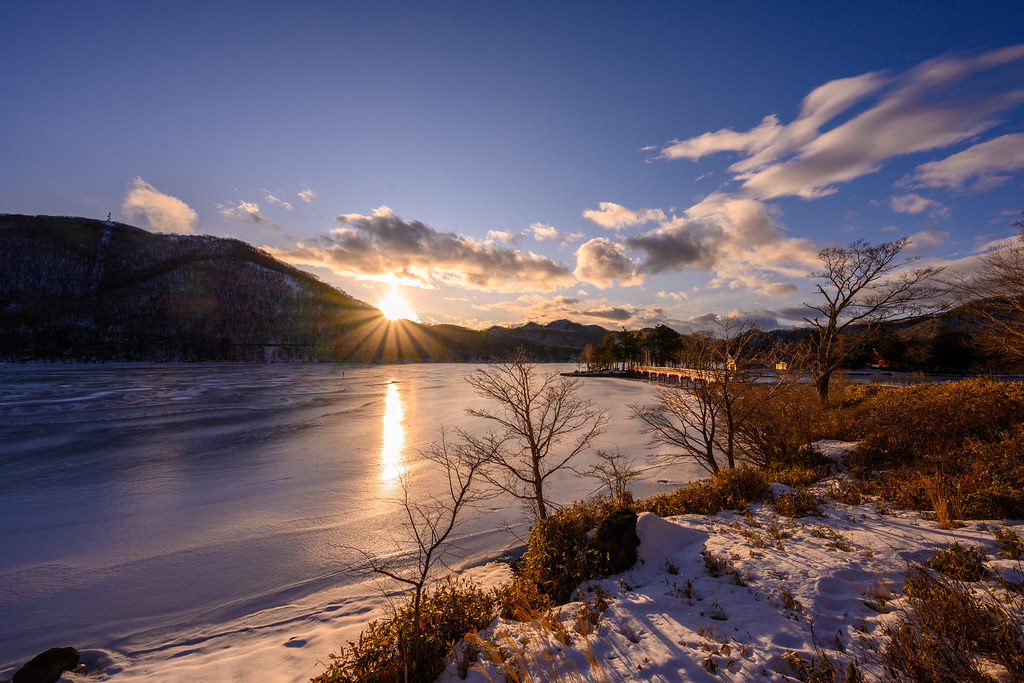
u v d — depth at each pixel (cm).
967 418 1188
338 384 8119
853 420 1666
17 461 2422
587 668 445
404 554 1265
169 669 798
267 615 989
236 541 1379
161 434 3188
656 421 2047
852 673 382
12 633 954
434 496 1741
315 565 1220
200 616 998
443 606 643
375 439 2931
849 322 2088
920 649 379
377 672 518
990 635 376
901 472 1060
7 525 1518
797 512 844
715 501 968
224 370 12281
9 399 5306
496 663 490
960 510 722
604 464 2084
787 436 1519
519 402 1221
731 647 446
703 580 602
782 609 508
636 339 10775
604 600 585
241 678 736
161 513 1620
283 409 4566
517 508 1595
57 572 1201
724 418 1566
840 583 548
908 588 499
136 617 1000
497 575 1092
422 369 15138
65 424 3609
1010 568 503
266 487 1911
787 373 1474
